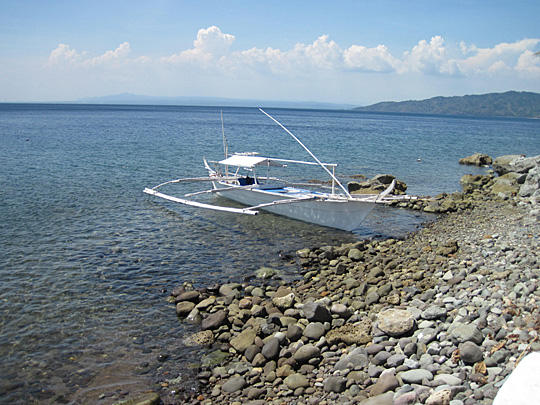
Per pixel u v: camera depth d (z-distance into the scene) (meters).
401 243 14.68
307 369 7.08
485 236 14.18
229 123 103.31
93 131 63.19
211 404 6.43
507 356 6.21
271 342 7.63
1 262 12.26
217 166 23.88
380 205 21.34
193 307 9.72
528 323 7.02
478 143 63.28
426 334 7.30
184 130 72.69
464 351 6.29
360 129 92.38
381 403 5.62
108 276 11.57
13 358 7.71
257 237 15.59
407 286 10.34
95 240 14.55
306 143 54.59
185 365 7.55
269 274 11.78
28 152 36.28
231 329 8.80
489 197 23.05
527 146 60.31
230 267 12.52
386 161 38.50
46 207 18.67
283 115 190.12
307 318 8.66
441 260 12.04
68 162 31.59
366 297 9.83
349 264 12.59
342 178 29.11
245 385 6.85
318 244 14.91
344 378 6.63
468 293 9.05
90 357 7.79
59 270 11.84
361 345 7.70
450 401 5.36
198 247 14.26
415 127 112.19
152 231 15.91
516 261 10.87
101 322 9.09
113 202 20.16
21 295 10.24
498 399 4.53
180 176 27.97
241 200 21.05
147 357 7.81
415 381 6.10
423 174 32.25
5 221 16.33
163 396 6.68
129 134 59.97
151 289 10.84
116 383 7.03
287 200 16.53
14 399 6.62
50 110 162.25
